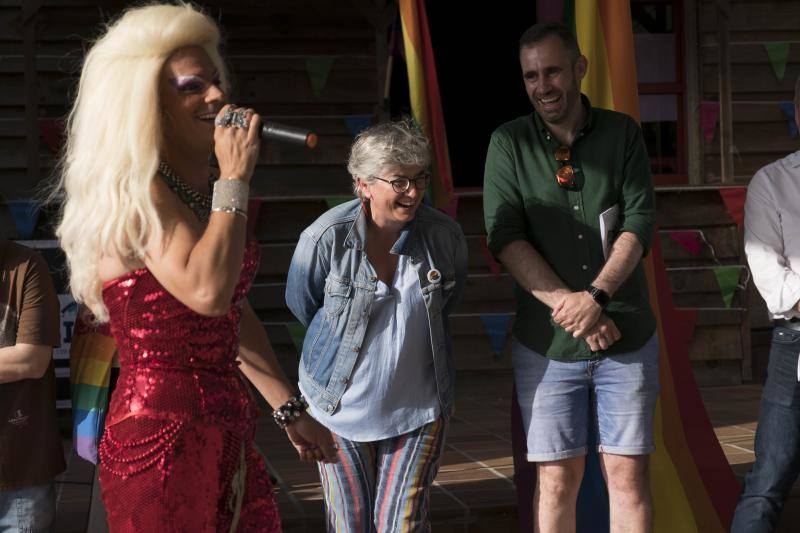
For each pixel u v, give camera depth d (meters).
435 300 3.18
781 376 3.64
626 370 3.52
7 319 3.45
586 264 3.57
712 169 8.32
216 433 2.20
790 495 4.44
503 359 7.32
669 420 4.40
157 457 2.12
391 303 3.17
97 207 2.13
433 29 10.47
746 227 3.74
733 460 5.00
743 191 7.41
